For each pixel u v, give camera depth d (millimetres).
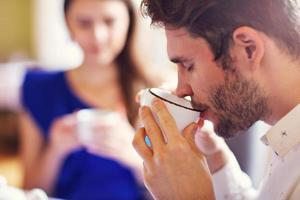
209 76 724
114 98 1364
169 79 1367
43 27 3885
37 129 1393
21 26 3982
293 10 692
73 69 1373
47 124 1379
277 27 691
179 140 736
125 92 1349
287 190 736
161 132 754
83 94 1364
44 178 1341
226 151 920
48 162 1322
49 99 1379
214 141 885
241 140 1105
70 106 1369
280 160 781
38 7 3904
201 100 744
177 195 730
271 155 866
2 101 3293
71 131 1188
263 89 713
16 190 952
